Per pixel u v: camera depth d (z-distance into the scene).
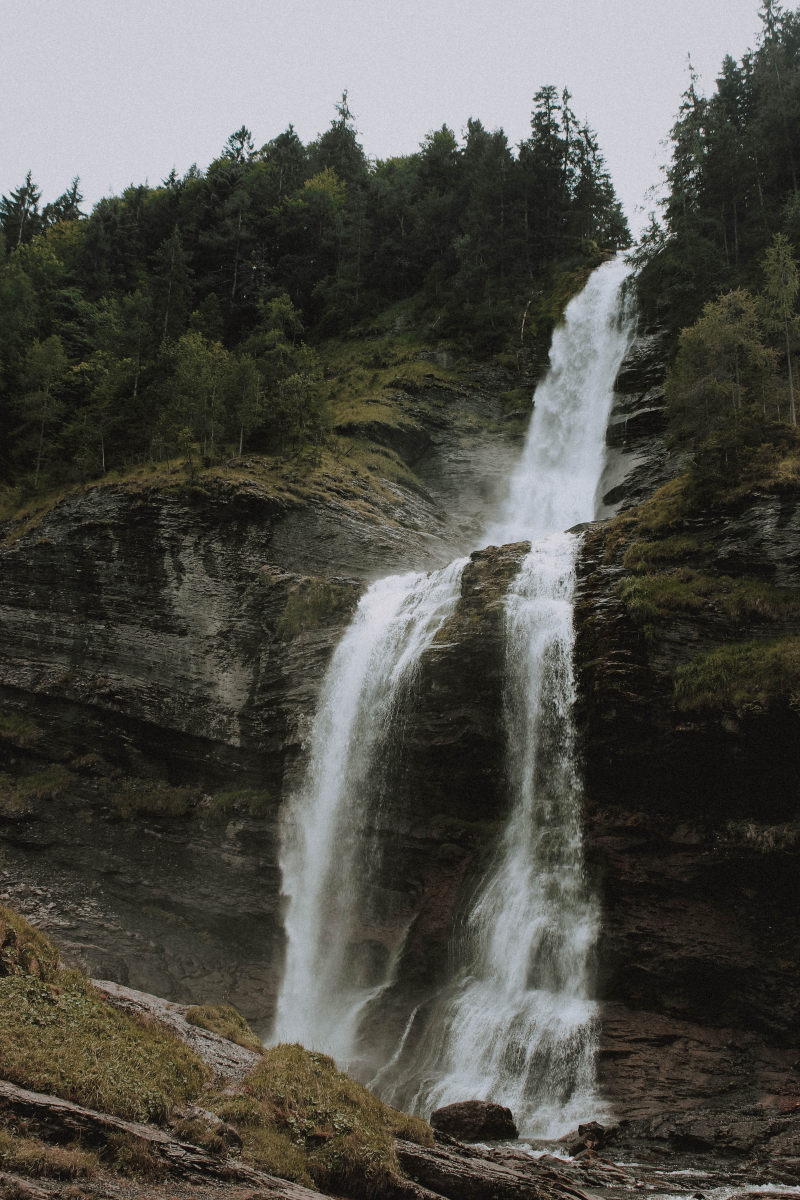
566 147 80.75
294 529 43.62
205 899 34.84
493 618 32.97
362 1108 16.16
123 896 35.06
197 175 98.06
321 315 79.19
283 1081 16.09
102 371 63.31
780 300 43.28
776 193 61.94
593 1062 24.50
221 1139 13.62
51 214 107.12
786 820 26.27
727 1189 17.53
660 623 29.83
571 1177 17.73
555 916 28.20
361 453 55.28
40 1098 12.80
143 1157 12.20
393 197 82.75
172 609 41.81
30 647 42.78
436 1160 14.86
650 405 55.88
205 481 43.88
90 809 38.09
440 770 32.38
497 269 74.69
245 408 52.97
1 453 58.47
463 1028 27.27
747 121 70.19
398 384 63.69
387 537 45.66
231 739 38.19
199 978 32.16
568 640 31.17
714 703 27.58
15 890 34.34
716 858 26.56
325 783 35.16
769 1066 23.42
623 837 28.05
